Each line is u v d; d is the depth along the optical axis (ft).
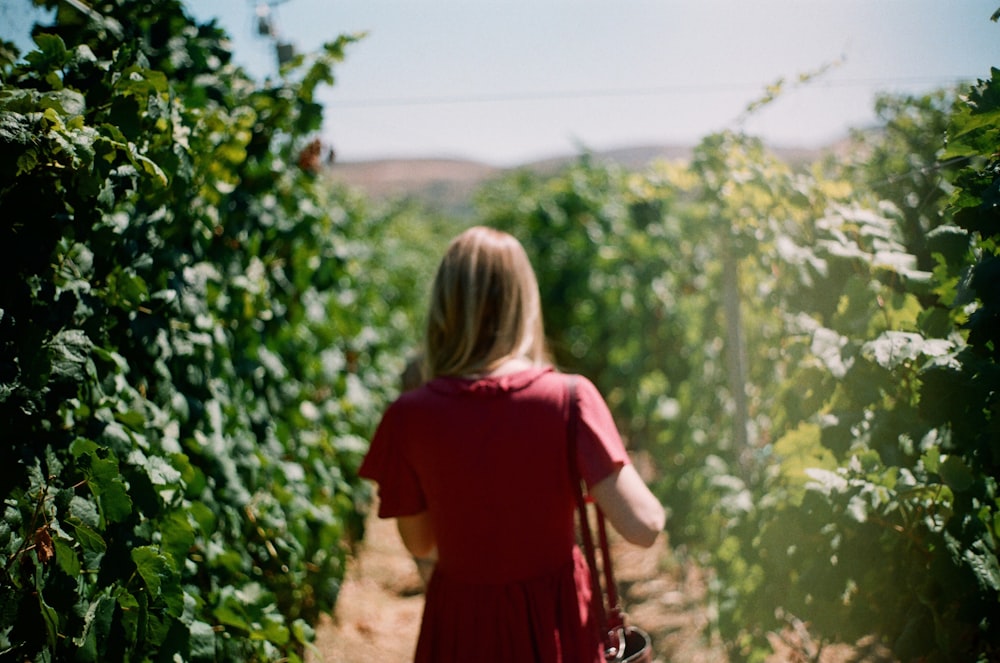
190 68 8.13
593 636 4.86
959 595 5.30
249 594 7.96
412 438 4.92
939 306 6.41
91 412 5.73
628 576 13.24
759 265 9.20
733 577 8.93
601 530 5.04
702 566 11.48
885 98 10.44
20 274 4.64
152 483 5.85
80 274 5.41
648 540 4.55
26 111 4.60
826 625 6.83
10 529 4.58
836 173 10.22
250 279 9.94
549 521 4.76
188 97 7.72
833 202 7.60
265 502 9.27
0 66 5.45
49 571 4.86
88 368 5.65
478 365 4.93
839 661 9.02
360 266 19.25
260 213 10.17
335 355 13.71
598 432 4.65
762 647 8.27
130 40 6.89
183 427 7.72
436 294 5.15
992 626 5.21
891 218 6.93
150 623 5.44
